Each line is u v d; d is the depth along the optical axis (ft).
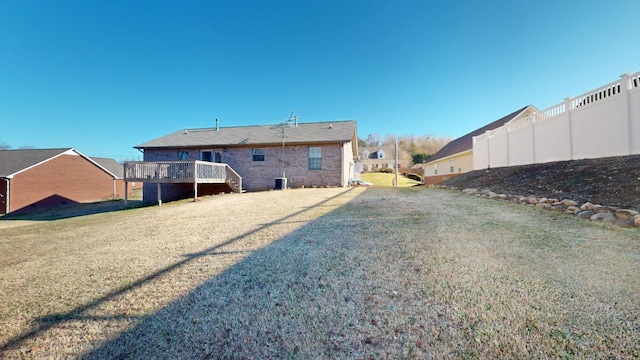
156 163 40.29
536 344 5.41
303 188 47.03
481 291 7.72
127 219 26.66
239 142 51.75
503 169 37.60
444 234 13.65
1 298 9.18
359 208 22.34
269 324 6.75
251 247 13.26
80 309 8.13
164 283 9.62
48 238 20.31
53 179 65.57
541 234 12.66
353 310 7.14
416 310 6.97
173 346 6.10
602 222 13.52
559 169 25.57
